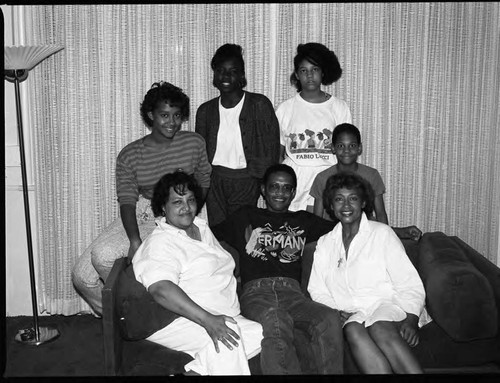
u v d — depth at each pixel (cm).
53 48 307
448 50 355
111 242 304
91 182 354
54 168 349
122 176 306
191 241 264
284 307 271
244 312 271
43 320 357
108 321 245
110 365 246
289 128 339
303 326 265
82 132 348
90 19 338
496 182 372
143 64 346
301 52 331
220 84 322
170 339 255
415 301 262
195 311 244
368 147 362
